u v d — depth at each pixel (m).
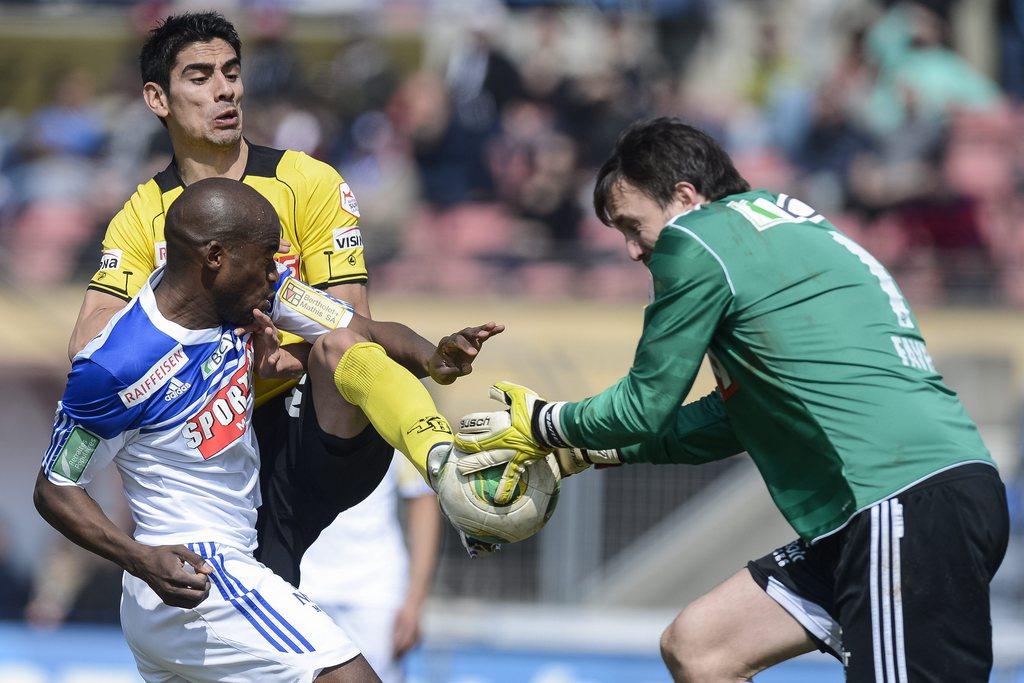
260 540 13.20
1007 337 30.22
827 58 38.38
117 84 38.91
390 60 38.59
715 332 12.02
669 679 23.62
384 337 12.69
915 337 12.10
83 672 26.39
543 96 36.72
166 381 11.60
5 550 27.56
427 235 34.69
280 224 12.41
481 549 12.27
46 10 40.22
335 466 12.91
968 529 11.38
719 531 25.39
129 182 36.75
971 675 11.33
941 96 36.00
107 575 26.97
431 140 36.28
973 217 34.03
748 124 36.84
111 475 26.64
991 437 25.67
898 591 11.35
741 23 38.69
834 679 23.38
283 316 12.51
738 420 12.25
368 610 18.86
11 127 39.03
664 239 11.91
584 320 31.33
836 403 11.57
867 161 35.19
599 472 25.39
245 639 11.84
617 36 38.16
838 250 12.16
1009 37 38.34
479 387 25.25
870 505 11.46
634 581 25.11
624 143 12.77
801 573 12.54
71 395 11.49
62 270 32.16
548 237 34.75
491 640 23.73
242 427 12.05
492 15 38.47
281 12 38.94
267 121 36.28
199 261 11.50
